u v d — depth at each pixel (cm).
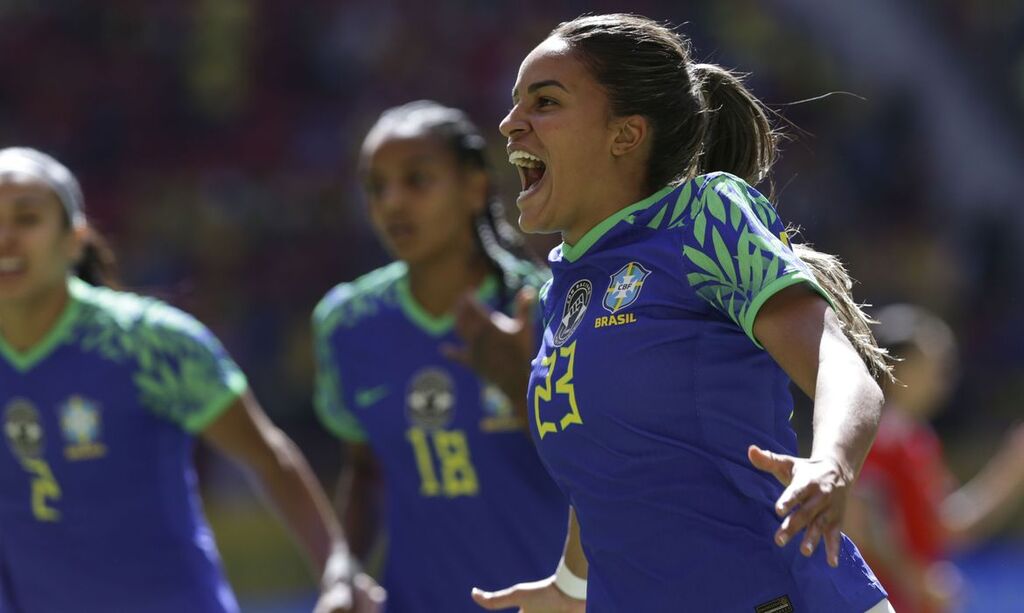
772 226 859
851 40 6206
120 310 1444
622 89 885
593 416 864
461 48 5669
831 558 709
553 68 890
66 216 1441
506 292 1494
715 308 842
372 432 1520
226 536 3778
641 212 880
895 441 1994
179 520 1463
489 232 1524
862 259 5344
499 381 1307
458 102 5581
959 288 5428
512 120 905
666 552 870
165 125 5422
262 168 5316
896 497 1981
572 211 905
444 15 5725
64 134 5369
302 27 5631
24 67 5497
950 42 6406
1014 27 6412
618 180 898
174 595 1455
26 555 1468
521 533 1470
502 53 5694
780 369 870
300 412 4556
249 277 4969
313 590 3750
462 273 1498
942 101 6212
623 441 858
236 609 1516
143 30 5597
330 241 5109
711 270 831
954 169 6059
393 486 1520
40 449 1433
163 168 5297
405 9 5716
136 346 1426
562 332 900
